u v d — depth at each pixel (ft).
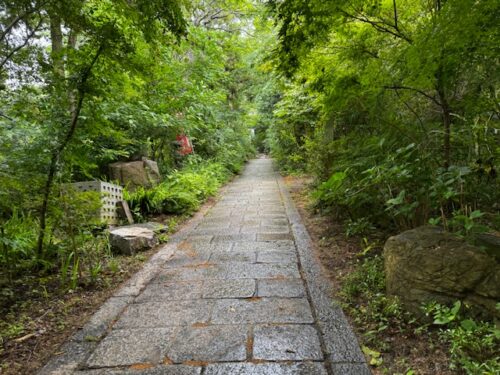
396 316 6.35
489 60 6.89
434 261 6.27
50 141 9.27
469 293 5.82
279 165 41.04
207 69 24.88
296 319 6.73
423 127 8.21
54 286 8.95
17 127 10.26
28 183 8.91
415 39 6.95
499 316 5.40
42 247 10.04
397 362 5.25
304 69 10.59
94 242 11.87
